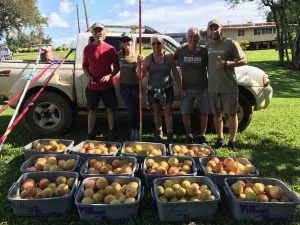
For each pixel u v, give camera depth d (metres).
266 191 4.27
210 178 4.68
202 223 4.01
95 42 6.28
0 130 7.55
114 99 6.53
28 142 6.72
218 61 5.89
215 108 6.23
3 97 7.01
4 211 4.27
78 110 7.07
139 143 5.89
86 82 6.81
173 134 7.14
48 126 7.01
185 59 6.13
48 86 6.82
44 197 4.23
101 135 7.02
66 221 4.05
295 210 4.15
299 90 15.48
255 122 8.36
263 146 6.57
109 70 6.37
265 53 40.41
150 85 6.24
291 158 6.00
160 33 7.43
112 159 5.16
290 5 25.02
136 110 6.52
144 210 4.32
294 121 8.52
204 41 7.01
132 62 6.34
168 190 4.25
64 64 6.96
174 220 4.04
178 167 4.98
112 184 4.38
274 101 11.76
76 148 5.70
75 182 4.47
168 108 6.34
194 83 6.21
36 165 4.96
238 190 4.22
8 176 5.22
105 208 3.98
